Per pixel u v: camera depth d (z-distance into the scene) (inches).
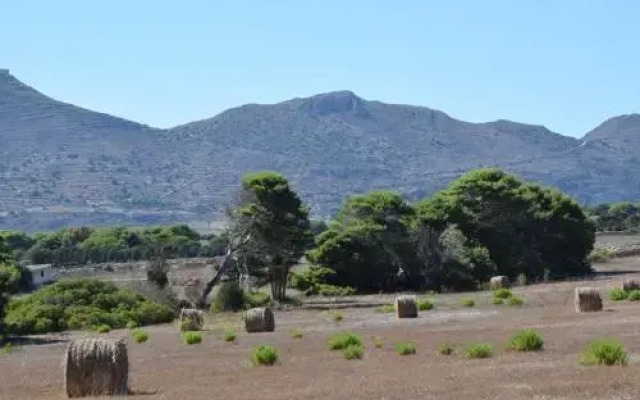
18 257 4426.7
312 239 2704.2
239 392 765.3
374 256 2913.4
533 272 3085.6
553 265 3161.9
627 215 5949.8
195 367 1036.5
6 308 1975.9
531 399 622.5
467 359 940.6
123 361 797.2
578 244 3221.0
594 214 5767.7
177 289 2662.4
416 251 2893.7
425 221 3078.2
